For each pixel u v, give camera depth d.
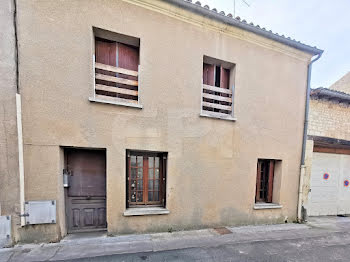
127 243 3.52
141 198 4.26
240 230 4.51
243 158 4.84
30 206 3.24
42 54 3.25
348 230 5.07
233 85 4.77
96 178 3.98
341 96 5.84
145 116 3.93
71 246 3.31
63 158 3.64
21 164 3.15
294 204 5.52
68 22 3.36
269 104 5.15
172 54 4.09
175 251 3.35
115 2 3.61
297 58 5.50
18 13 3.09
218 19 4.28
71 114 3.44
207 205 4.47
